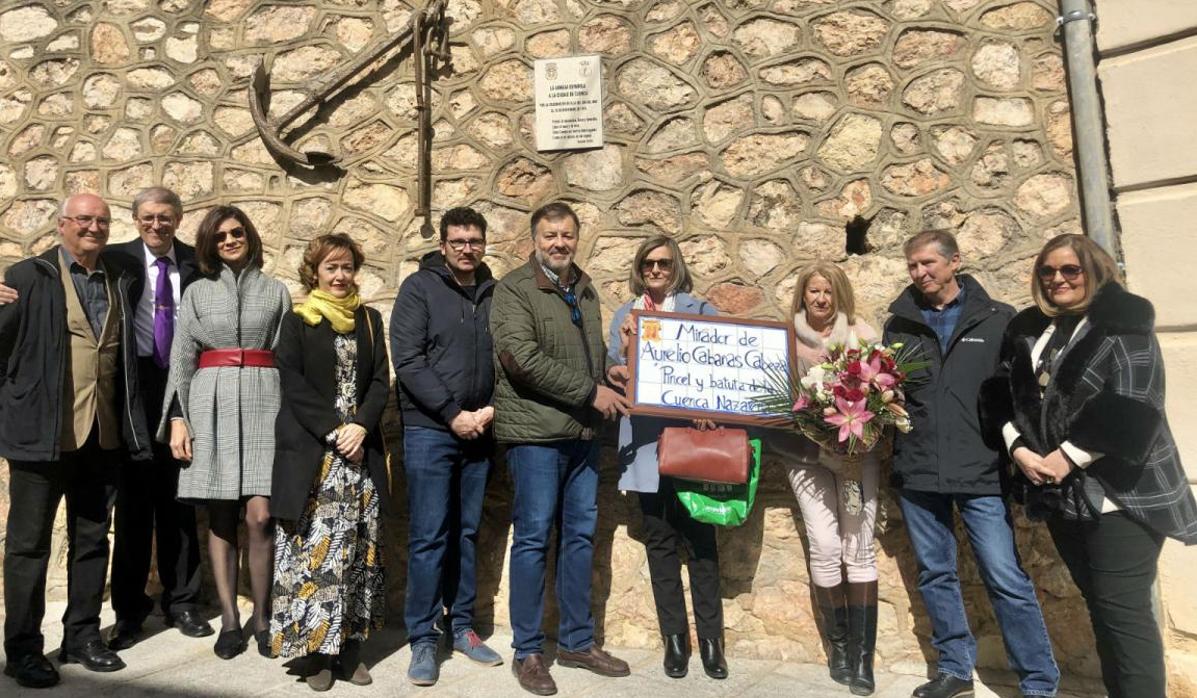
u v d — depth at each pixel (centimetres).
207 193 421
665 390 318
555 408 311
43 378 301
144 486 350
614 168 385
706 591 324
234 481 324
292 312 314
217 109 425
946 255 296
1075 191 339
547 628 365
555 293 320
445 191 402
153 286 354
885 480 337
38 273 308
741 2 376
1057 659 321
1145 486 243
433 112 405
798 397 306
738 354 321
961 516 305
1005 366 278
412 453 321
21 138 441
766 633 345
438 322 325
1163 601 314
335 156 408
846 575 322
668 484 328
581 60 388
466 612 340
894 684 314
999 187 347
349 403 315
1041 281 264
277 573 300
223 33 429
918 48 358
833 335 313
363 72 413
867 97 362
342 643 310
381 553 322
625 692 304
